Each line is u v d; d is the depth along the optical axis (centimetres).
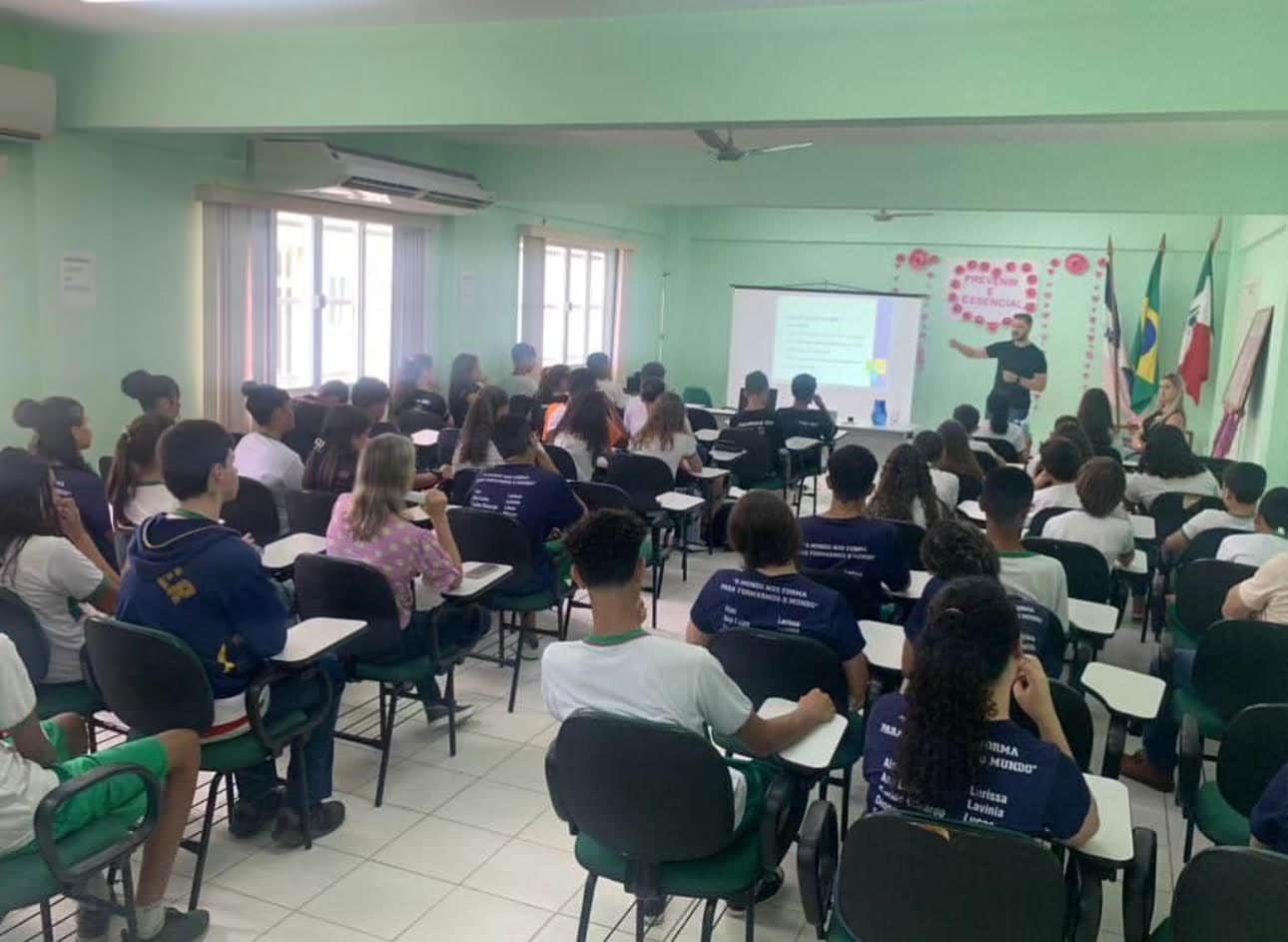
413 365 741
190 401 616
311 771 287
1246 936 150
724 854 205
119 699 240
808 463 754
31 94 472
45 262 507
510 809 308
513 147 802
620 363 1130
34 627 252
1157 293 951
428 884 267
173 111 490
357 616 296
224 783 313
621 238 1102
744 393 801
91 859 194
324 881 266
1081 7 361
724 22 407
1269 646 271
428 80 451
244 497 389
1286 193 634
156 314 585
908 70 384
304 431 520
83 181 523
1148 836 185
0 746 191
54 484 277
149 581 238
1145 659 459
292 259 708
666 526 524
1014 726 166
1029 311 1035
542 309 971
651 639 203
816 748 207
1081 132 620
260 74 475
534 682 411
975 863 156
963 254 1054
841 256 1109
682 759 185
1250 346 752
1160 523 495
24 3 440
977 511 448
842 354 1084
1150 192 659
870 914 167
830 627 250
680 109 417
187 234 602
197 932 239
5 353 502
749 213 1144
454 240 839
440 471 516
